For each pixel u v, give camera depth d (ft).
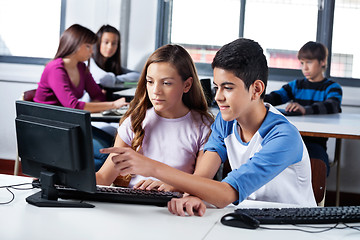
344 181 12.96
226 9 13.98
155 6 14.10
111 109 10.32
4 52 14.73
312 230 4.08
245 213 4.25
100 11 14.24
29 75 14.10
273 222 4.18
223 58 4.46
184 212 4.40
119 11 14.15
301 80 11.84
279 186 5.04
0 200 4.56
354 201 12.91
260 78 4.59
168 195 4.71
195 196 4.55
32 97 10.71
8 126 14.29
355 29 13.41
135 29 14.23
